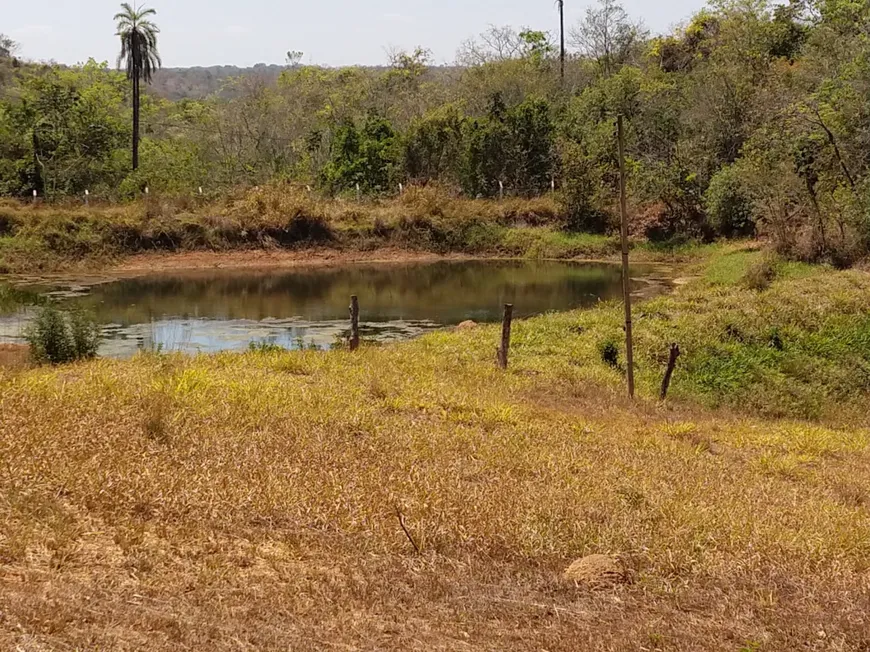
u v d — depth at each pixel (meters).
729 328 18.39
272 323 21.31
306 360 13.23
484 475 8.13
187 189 37.12
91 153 40.56
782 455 10.71
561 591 5.77
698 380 15.87
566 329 18.42
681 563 6.36
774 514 7.74
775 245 28.42
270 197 35.97
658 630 5.16
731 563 6.45
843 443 11.91
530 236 38.31
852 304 19.73
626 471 8.83
